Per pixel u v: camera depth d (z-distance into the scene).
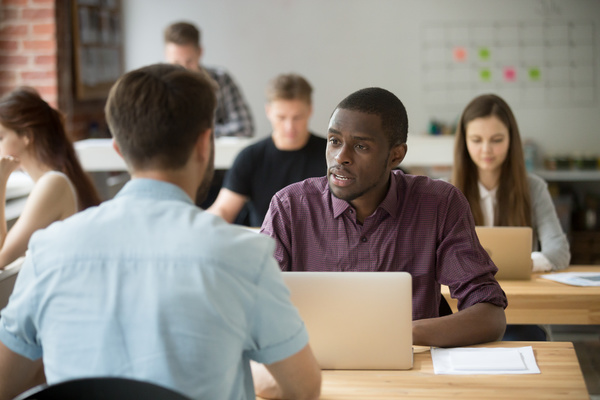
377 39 5.54
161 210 0.99
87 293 0.96
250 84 5.62
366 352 1.45
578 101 5.54
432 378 1.40
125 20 5.62
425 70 5.56
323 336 1.45
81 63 4.75
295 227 1.74
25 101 2.48
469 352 1.50
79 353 0.96
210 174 1.25
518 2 5.47
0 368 1.08
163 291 0.94
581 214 5.29
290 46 5.57
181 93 1.02
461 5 5.49
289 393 1.09
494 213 2.72
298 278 1.45
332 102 5.61
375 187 1.58
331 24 5.54
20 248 2.38
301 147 3.21
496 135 2.60
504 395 1.31
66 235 0.99
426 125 5.61
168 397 0.89
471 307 1.60
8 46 4.39
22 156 2.51
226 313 0.95
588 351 3.05
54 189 2.45
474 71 5.55
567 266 2.64
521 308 2.20
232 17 5.57
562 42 5.50
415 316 1.71
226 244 0.97
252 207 3.27
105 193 4.11
